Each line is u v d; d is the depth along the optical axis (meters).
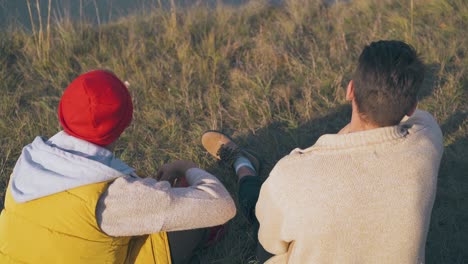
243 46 4.44
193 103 3.74
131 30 4.71
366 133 1.60
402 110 1.61
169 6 5.20
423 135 1.70
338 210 1.60
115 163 1.87
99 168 1.79
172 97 3.79
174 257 2.32
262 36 4.55
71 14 5.55
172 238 2.28
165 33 4.66
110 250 1.88
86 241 1.81
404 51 1.62
